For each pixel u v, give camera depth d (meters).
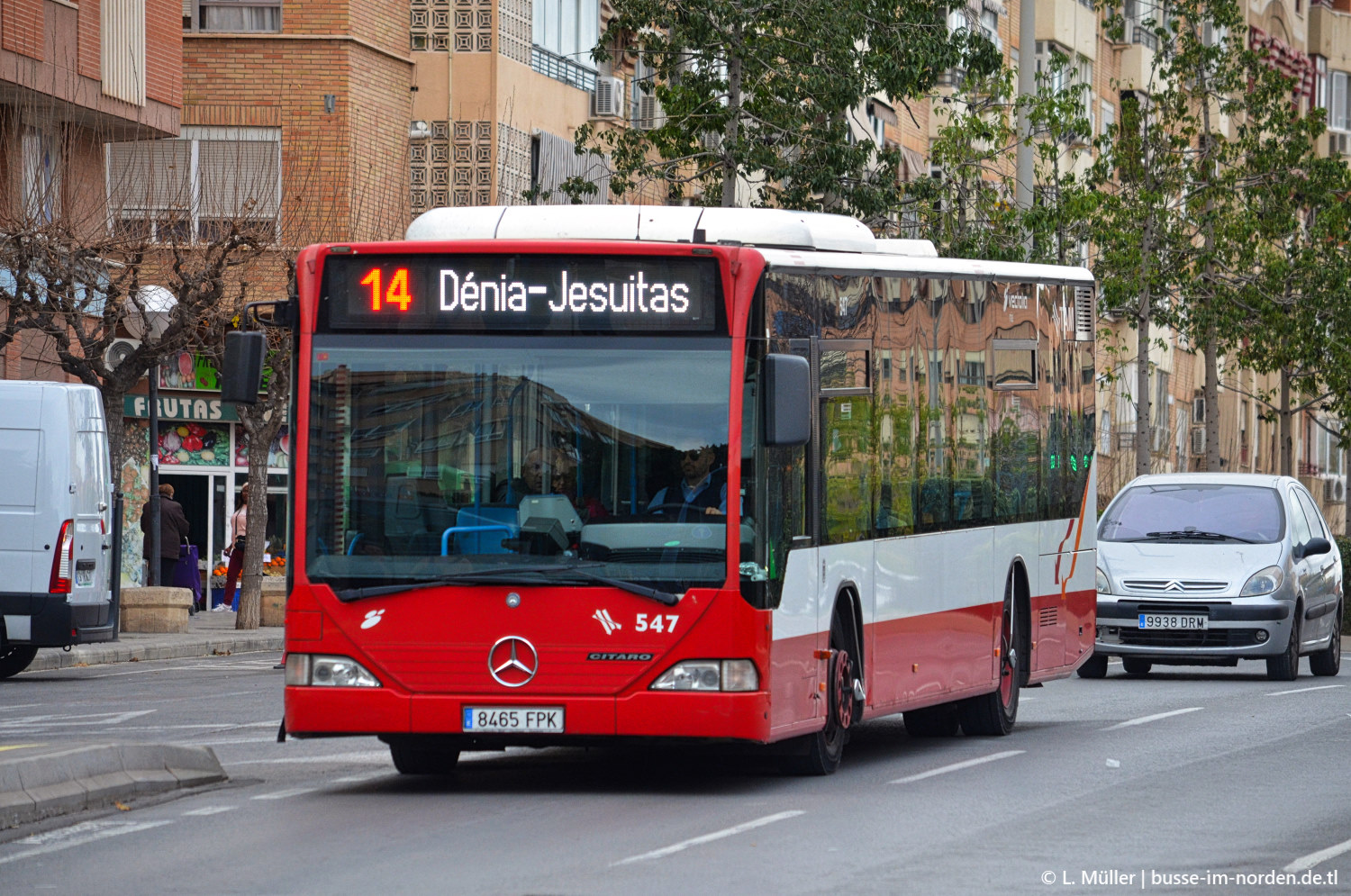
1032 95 48.59
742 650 16.19
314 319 16.69
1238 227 57.12
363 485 16.48
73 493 30.09
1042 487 23.97
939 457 20.84
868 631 18.95
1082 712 25.25
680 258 16.55
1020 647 23.33
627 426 16.39
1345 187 59.41
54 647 31.06
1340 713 24.69
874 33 46.12
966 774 18.64
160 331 43.38
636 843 14.26
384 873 12.99
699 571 16.20
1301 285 59.47
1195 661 33.62
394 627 16.28
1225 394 97.00
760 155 44.03
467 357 16.55
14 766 15.26
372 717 16.25
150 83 43.53
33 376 42.53
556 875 12.91
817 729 17.77
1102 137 57.81
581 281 16.55
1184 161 59.09
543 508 16.33
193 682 30.14
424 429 16.50
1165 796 17.06
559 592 16.19
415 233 17.95
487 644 16.19
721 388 16.42
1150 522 32.44
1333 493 110.44
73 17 41.00
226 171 49.22
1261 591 30.72
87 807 15.77
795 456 17.27
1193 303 60.50
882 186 46.47
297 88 49.22
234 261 41.12
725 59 45.34
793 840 14.45
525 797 16.75
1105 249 56.03
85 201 41.72
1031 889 12.57
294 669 16.39
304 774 18.38
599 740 16.42
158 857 13.59
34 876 12.87
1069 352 25.06
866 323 19.05
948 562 20.94
